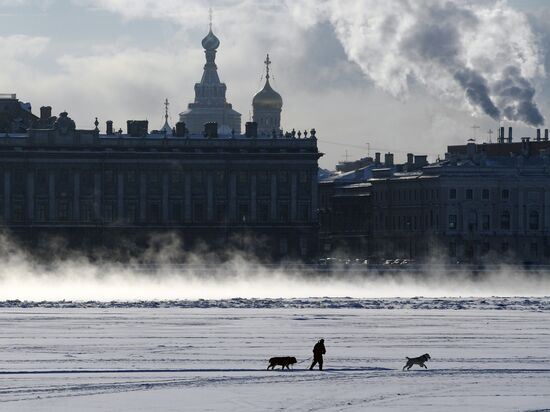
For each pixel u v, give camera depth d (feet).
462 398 460.55
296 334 654.53
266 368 522.88
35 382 485.56
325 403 450.30
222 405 445.37
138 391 468.75
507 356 565.53
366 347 599.57
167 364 533.14
